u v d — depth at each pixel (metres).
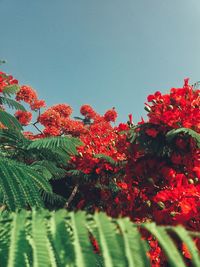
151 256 3.40
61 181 8.65
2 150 2.58
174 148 4.82
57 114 15.22
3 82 5.23
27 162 2.62
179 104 4.92
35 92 15.59
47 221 0.71
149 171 5.12
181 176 4.09
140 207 5.10
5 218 0.78
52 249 0.66
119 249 0.57
